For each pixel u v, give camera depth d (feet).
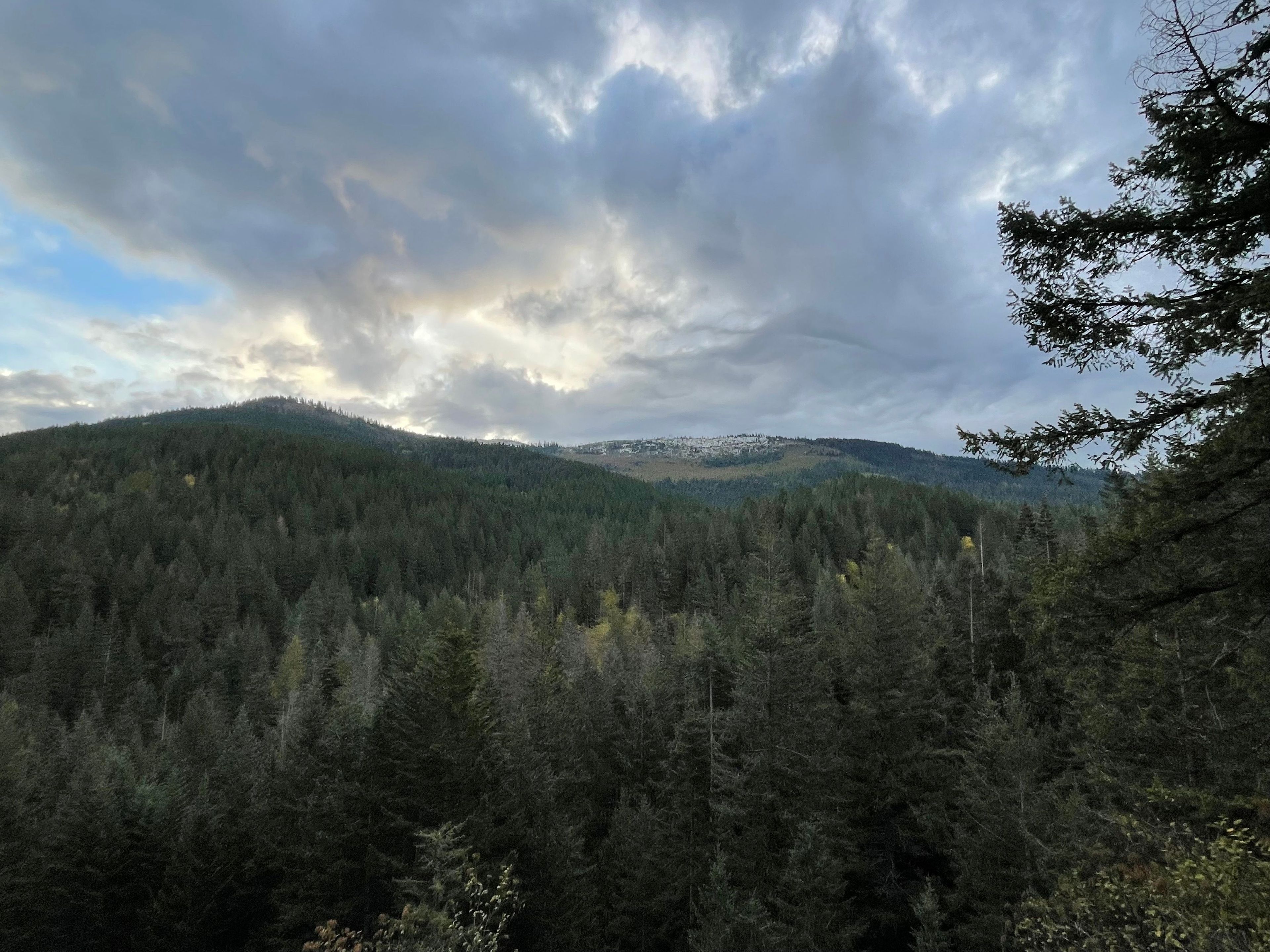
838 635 139.44
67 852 105.70
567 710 134.41
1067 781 72.08
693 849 90.38
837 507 418.31
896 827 94.07
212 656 273.54
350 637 273.54
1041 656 36.52
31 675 235.81
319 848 84.94
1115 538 26.73
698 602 296.71
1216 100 21.77
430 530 497.46
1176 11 21.43
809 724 90.63
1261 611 25.30
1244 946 27.61
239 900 99.60
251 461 618.85
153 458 582.35
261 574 351.25
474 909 57.82
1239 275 23.98
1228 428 22.91
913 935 76.28
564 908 78.07
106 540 370.53
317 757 102.94
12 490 449.89
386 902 85.30
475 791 87.71
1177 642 57.52
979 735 81.35
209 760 187.52
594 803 118.93
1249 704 53.31
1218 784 52.95
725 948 64.49
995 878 68.23
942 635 129.80
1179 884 31.04
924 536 364.79
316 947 49.37
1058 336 28.40
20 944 103.35
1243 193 23.07
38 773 160.86
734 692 97.25
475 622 258.78
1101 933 35.86
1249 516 25.20
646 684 160.04
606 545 413.39
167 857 104.99
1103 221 25.79
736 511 490.08
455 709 96.58
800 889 69.56
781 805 84.58
